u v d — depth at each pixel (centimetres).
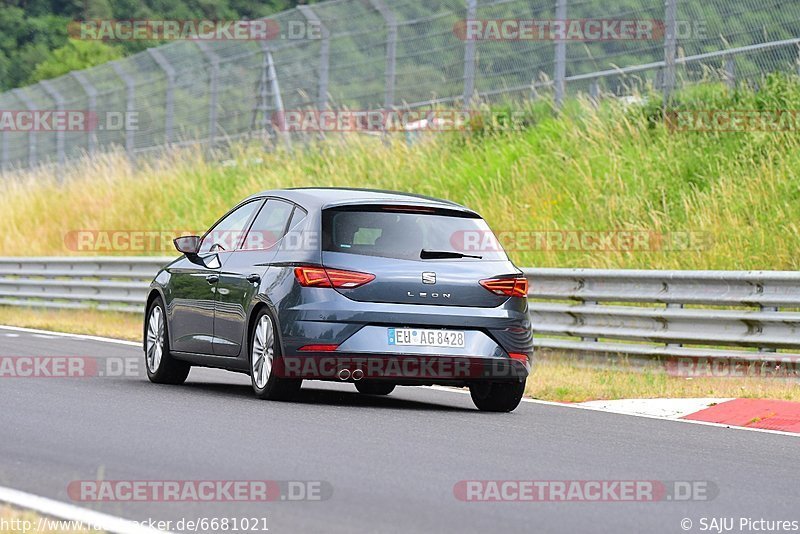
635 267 6353
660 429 3472
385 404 3862
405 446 2955
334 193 3894
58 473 2484
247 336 3847
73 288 8269
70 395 3794
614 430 3422
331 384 4472
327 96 9138
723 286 4938
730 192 6500
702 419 3722
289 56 9506
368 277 3656
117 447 2809
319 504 2242
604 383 4512
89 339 6072
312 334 3625
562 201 7225
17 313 8225
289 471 2558
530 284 5697
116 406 3544
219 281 4009
